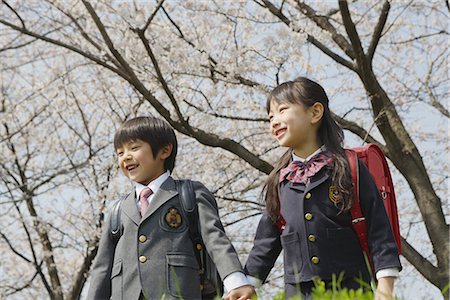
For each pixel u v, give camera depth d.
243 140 9.66
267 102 3.16
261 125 9.27
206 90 8.49
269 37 7.82
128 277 2.91
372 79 7.88
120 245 3.00
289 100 3.05
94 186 10.52
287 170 3.00
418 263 8.09
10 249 11.63
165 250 2.90
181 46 8.27
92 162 9.95
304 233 2.85
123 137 3.13
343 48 8.69
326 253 2.81
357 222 2.82
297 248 2.87
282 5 8.32
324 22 8.98
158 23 8.53
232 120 9.10
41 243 10.95
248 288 2.74
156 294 2.84
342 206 2.81
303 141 3.03
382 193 3.02
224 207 10.10
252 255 3.07
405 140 8.47
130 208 3.04
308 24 7.90
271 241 3.06
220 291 2.94
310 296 2.81
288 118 3.02
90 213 10.55
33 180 10.44
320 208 2.85
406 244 8.19
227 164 10.05
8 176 11.34
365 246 2.82
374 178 3.00
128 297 2.88
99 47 7.89
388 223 2.82
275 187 3.03
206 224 2.92
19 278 11.84
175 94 8.54
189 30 8.73
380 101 7.97
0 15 9.70
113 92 9.84
